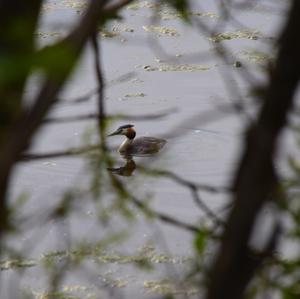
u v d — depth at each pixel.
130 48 31.50
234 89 5.91
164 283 15.99
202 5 34.00
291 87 4.08
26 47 3.53
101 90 5.59
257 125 4.14
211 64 30.23
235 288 4.31
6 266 15.76
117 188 5.71
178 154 24.64
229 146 25.16
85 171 5.50
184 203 20.12
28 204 17.92
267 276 5.25
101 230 15.55
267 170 4.13
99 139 5.60
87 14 3.72
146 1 35.88
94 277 15.89
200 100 27.80
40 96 3.68
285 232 5.28
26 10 3.94
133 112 27.23
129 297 15.34
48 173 22.31
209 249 6.37
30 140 3.70
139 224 17.69
